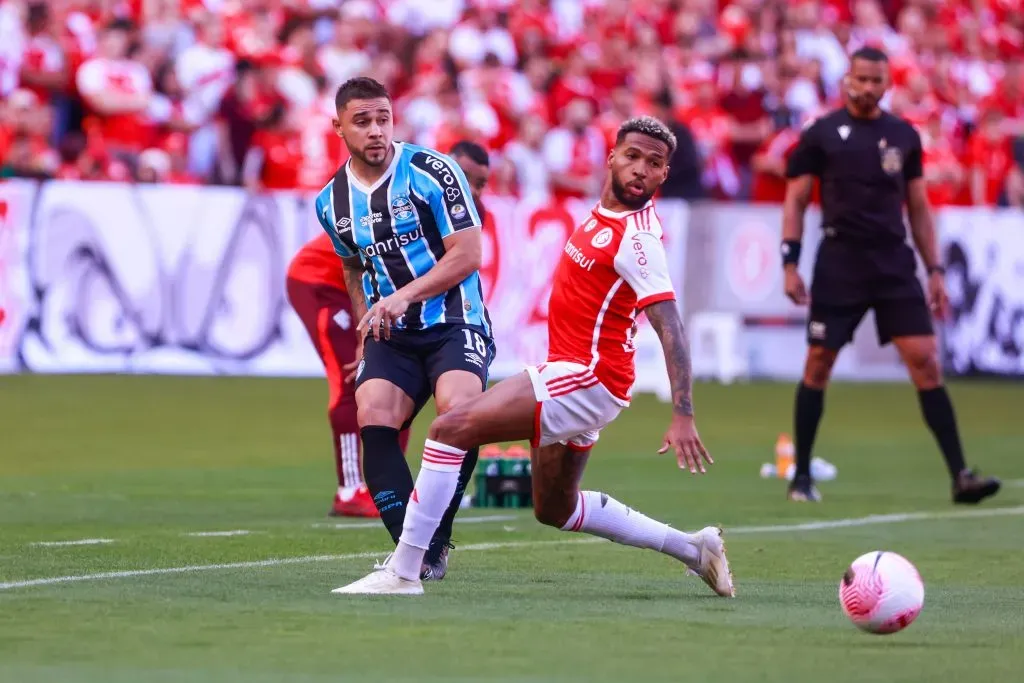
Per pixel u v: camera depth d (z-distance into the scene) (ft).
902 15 320.29
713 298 240.73
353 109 80.53
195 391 197.47
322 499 119.55
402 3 273.54
